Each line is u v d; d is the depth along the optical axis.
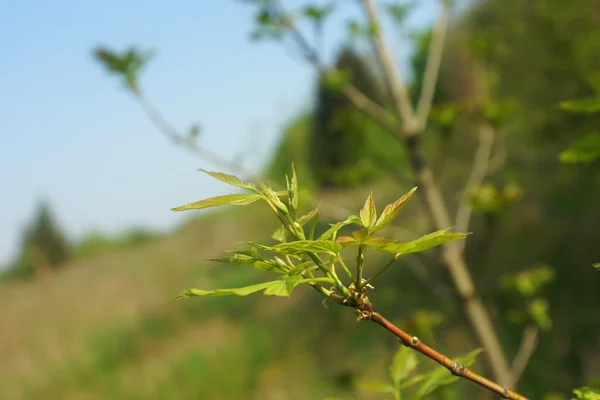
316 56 3.53
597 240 6.21
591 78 1.43
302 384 6.57
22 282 18.97
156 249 17.86
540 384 4.90
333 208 3.32
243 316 9.81
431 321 3.11
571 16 6.29
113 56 2.87
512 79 6.68
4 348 12.29
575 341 5.20
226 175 1.04
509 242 7.03
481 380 1.13
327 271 1.04
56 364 9.84
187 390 7.65
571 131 6.33
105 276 16.27
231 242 14.53
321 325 7.82
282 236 1.13
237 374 7.53
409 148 3.46
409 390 3.05
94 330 11.08
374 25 3.46
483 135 3.64
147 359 9.40
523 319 3.15
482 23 6.48
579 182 6.68
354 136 4.15
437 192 3.49
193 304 11.01
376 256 8.30
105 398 8.29
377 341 6.40
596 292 5.72
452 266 3.27
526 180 6.63
